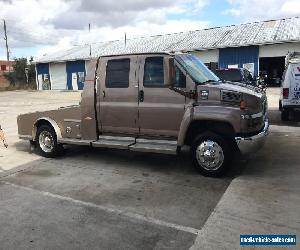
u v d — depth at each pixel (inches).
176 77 250.4
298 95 458.9
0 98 1238.3
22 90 1784.0
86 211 198.1
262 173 252.2
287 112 479.5
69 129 305.0
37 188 240.1
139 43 1507.1
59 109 308.3
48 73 1737.2
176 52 264.1
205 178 246.7
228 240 160.1
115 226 178.4
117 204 206.4
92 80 284.2
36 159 320.5
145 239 164.2
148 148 257.6
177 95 250.4
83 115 292.2
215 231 168.9
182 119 248.4
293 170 256.5
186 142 261.7
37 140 329.1
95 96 284.5
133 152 330.6
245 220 179.0
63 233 172.9
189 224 177.3
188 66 255.1
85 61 1569.9
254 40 1123.9
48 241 165.5
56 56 1749.5
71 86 1653.5
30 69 2161.7
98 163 297.9
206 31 1408.7
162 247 156.6
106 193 225.1
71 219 188.2
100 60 281.1
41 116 321.4
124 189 231.1
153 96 258.7
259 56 1128.8
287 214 184.2
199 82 247.4
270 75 1248.2
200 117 239.6
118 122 276.8
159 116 257.8
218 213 188.2
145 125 265.3
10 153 347.6
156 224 178.7
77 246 160.1
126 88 269.6
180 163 287.4
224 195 213.0
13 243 164.7
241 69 524.4
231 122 233.3
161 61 255.6
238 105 234.8
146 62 261.6
